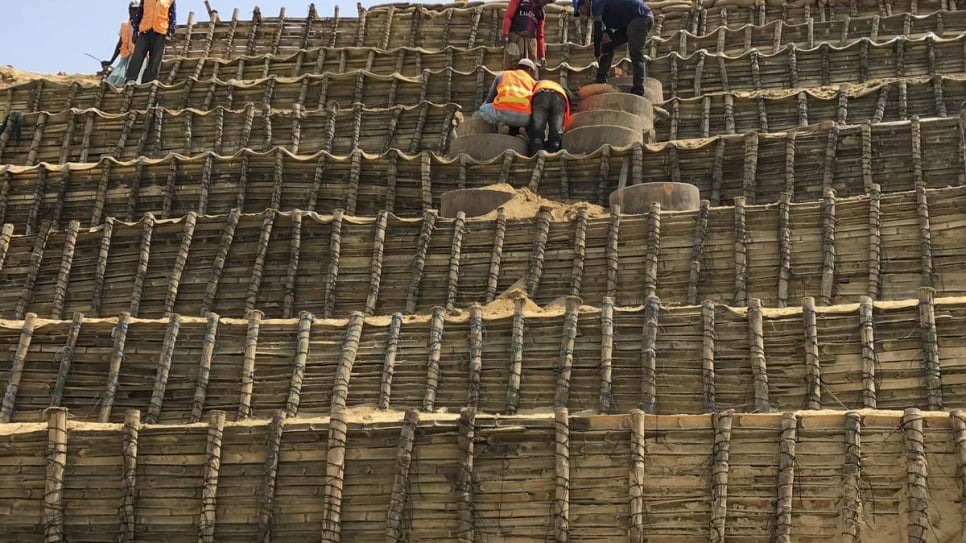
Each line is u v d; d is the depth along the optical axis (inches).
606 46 776.3
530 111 713.0
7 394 526.0
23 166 771.4
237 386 519.8
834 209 559.5
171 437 467.2
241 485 462.0
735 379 488.1
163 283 609.0
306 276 600.7
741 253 558.6
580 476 444.8
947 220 547.2
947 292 536.7
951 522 422.6
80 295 613.6
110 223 623.5
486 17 1018.1
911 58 802.8
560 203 650.8
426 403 502.6
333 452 455.2
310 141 780.6
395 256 596.4
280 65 961.5
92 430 470.6
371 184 688.4
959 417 428.1
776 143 652.1
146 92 882.8
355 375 514.9
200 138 789.2
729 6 970.1
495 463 448.8
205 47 1051.3
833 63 815.1
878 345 482.6
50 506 462.0
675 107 762.2
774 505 433.7
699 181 657.0
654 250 566.6
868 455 433.4
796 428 437.4
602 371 494.3
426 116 778.8
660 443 443.8
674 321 501.0
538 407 497.7
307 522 454.6
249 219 615.5
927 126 640.4
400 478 449.4
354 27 1038.4
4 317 609.6
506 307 551.5
